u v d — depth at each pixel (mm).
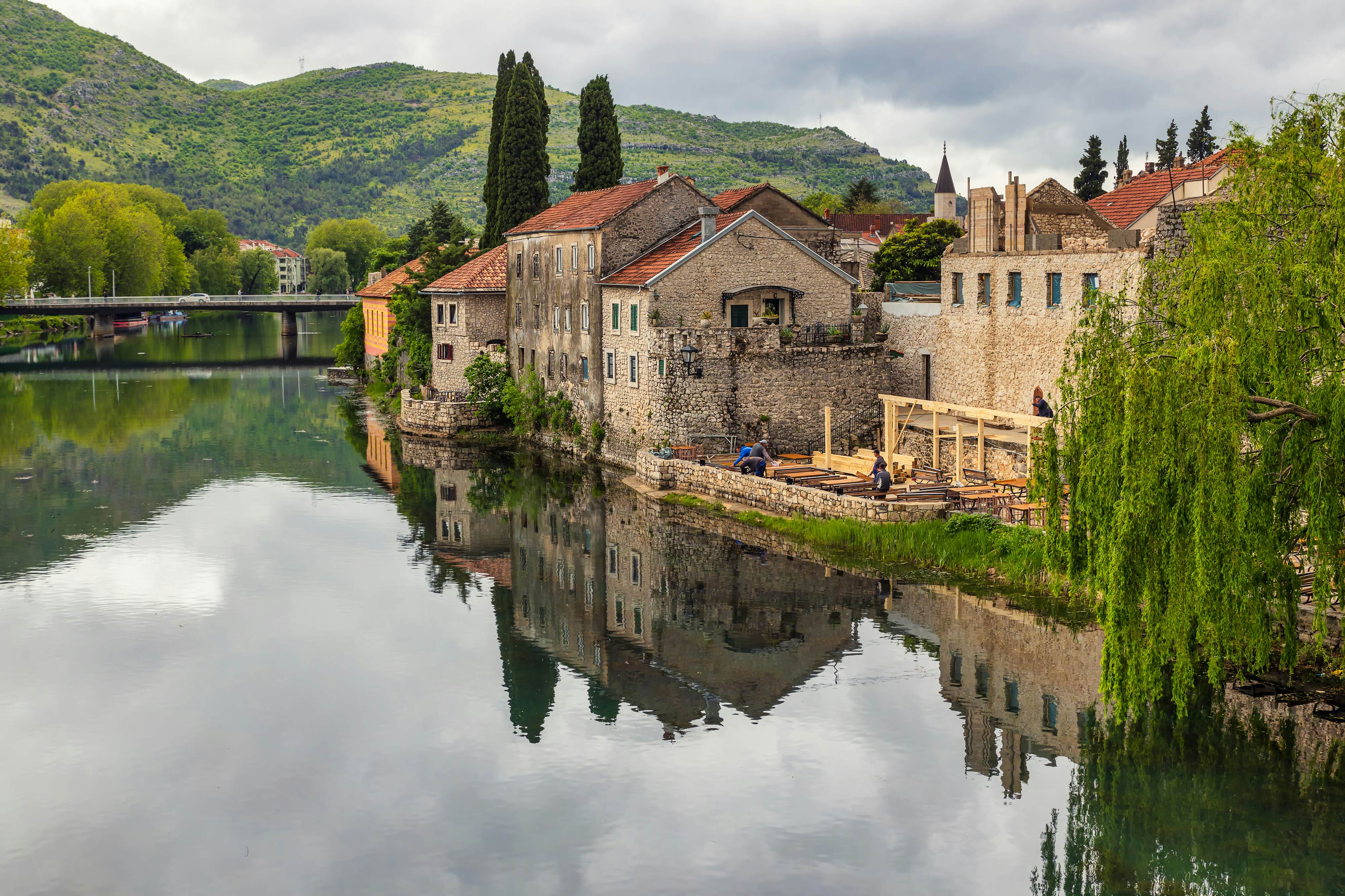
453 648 31828
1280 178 21969
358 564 40281
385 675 29828
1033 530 36562
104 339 153500
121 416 76625
